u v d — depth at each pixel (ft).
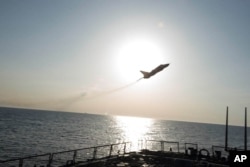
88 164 73.82
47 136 341.00
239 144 444.55
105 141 342.23
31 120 643.45
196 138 523.70
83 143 303.07
